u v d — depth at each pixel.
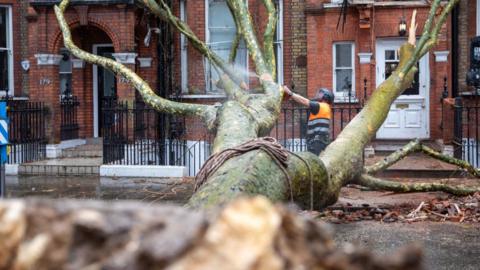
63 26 9.10
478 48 14.70
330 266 1.40
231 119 6.42
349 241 7.26
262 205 1.33
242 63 17.48
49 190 12.66
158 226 1.40
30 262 1.37
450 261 6.37
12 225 1.40
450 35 16.50
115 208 1.46
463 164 10.02
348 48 16.89
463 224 8.35
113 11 16.45
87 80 18.55
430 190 9.48
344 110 16.53
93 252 1.38
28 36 18.73
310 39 16.88
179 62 17.64
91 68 18.56
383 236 7.58
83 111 18.41
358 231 7.89
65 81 18.92
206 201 4.00
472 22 16.55
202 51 9.05
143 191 12.30
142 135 15.70
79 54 8.65
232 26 17.50
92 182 13.77
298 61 17.28
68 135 17.86
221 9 17.53
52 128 17.05
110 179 14.23
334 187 7.24
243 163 4.62
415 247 1.35
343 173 7.51
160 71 17.42
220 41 17.53
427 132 16.81
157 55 17.55
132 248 1.35
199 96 17.16
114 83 18.58
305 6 16.94
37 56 17.00
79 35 18.08
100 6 16.48
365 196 10.95
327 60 16.75
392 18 16.48
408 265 1.33
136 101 16.02
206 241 1.32
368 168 8.91
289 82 17.36
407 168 13.52
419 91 16.83
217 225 1.32
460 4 16.53
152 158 15.88
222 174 4.46
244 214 1.32
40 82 17.08
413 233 7.75
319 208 7.15
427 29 9.22
